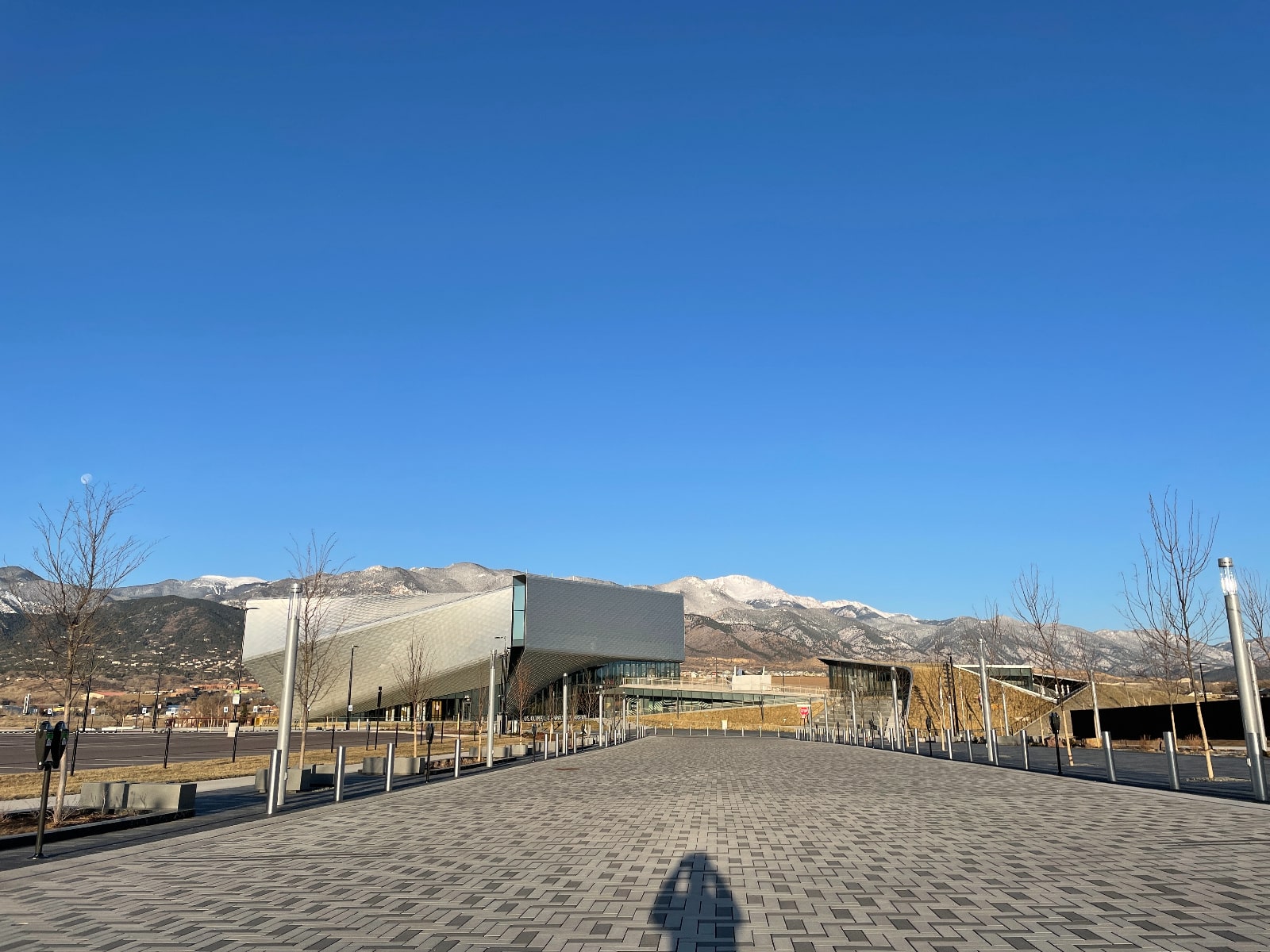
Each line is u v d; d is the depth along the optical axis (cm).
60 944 741
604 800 1973
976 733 5572
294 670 1869
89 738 6088
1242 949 713
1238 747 3700
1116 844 1264
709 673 17238
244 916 841
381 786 2342
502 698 9694
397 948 729
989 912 848
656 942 747
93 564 1608
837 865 1123
